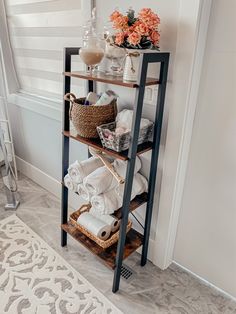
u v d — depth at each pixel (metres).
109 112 1.36
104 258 1.51
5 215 2.14
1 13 2.21
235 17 1.11
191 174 1.47
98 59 1.33
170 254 1.71
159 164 1.52
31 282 1.55
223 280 1.54
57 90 2.12
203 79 1.28
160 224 1.61
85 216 1.67
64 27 1.80
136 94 1.12
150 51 1.21
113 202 1.38
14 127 2.68
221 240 1.47
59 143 2.19
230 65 1.18
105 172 1.41
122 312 1.41
